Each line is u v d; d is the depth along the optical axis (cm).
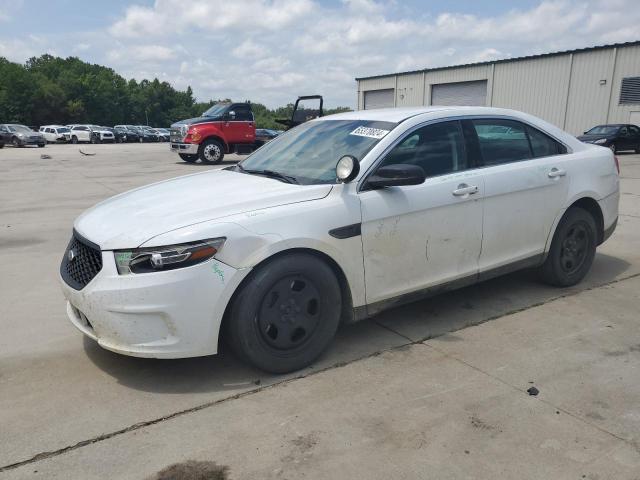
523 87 3161
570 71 2927
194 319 292
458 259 392
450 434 264
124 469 241
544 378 318
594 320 404
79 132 4616
